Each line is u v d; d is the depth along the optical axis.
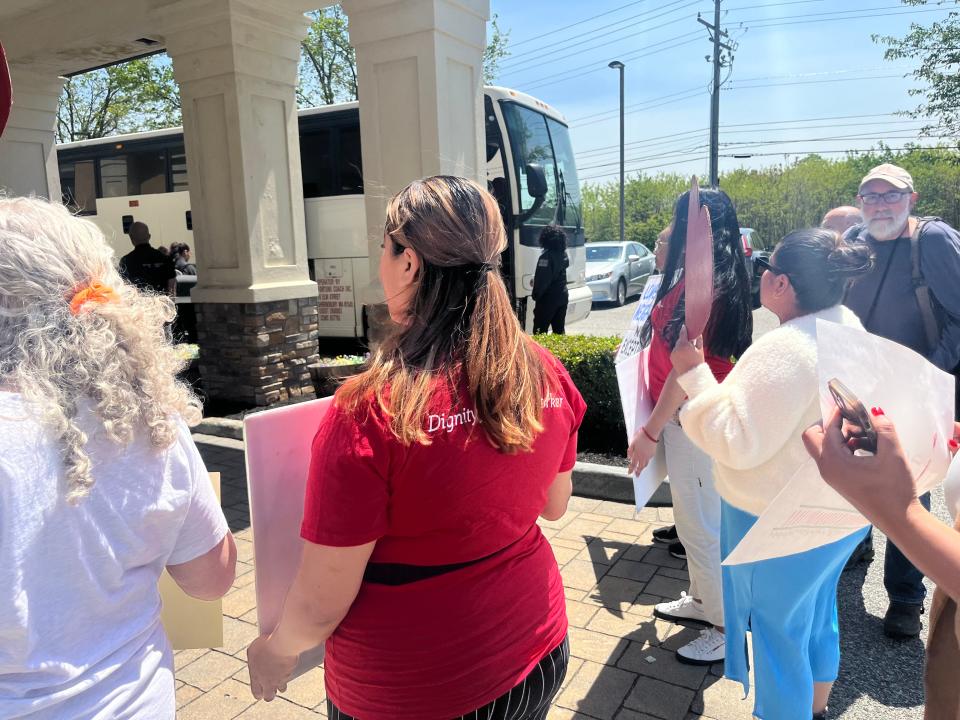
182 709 2.51
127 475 1.04
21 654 0.93
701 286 1.96
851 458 0.99
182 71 6.38
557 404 1.38
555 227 8.34
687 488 2.63
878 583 3.34
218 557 1.24
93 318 1.03
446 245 1.23
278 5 6.30
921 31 17.53
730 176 35.78
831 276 1.85
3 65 1.26
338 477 1.13
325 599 1.18
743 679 2.13
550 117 10.40
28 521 0.92
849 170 34.66
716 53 24.31
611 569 3.49
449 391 1.18
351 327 10.51
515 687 1.28
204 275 6.73
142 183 11.74
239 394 6.70
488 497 1.22
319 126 10.47
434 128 5.27
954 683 1.14
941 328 3.08
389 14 5.28
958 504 1.25
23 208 1.07
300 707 2.52
